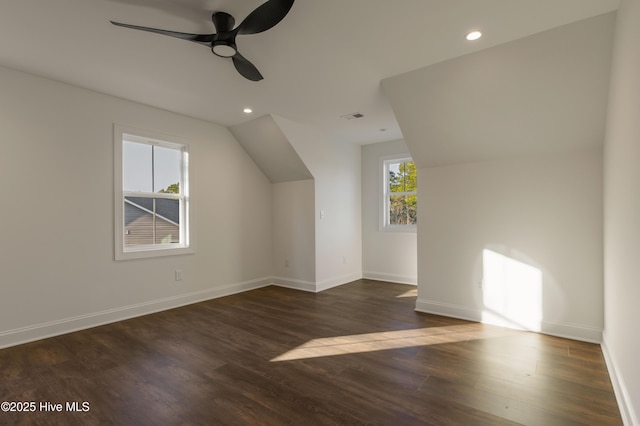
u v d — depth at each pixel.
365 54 2.63
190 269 4.27
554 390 2.12
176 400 2.04
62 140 3.19
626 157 1.84
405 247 5.45
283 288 5.15
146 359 2.61
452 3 1.99
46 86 3.09
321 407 1.96
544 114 2.82
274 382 2.25
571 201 3.02
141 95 3.51
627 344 1.84
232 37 2.12
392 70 2.90
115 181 3.55
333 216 5.27
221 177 4.66
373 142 5.67
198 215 4.36
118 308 3.57
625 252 1.90
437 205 3.78
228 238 4.75
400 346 2.86
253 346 2.88
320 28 2.26
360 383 2.23
